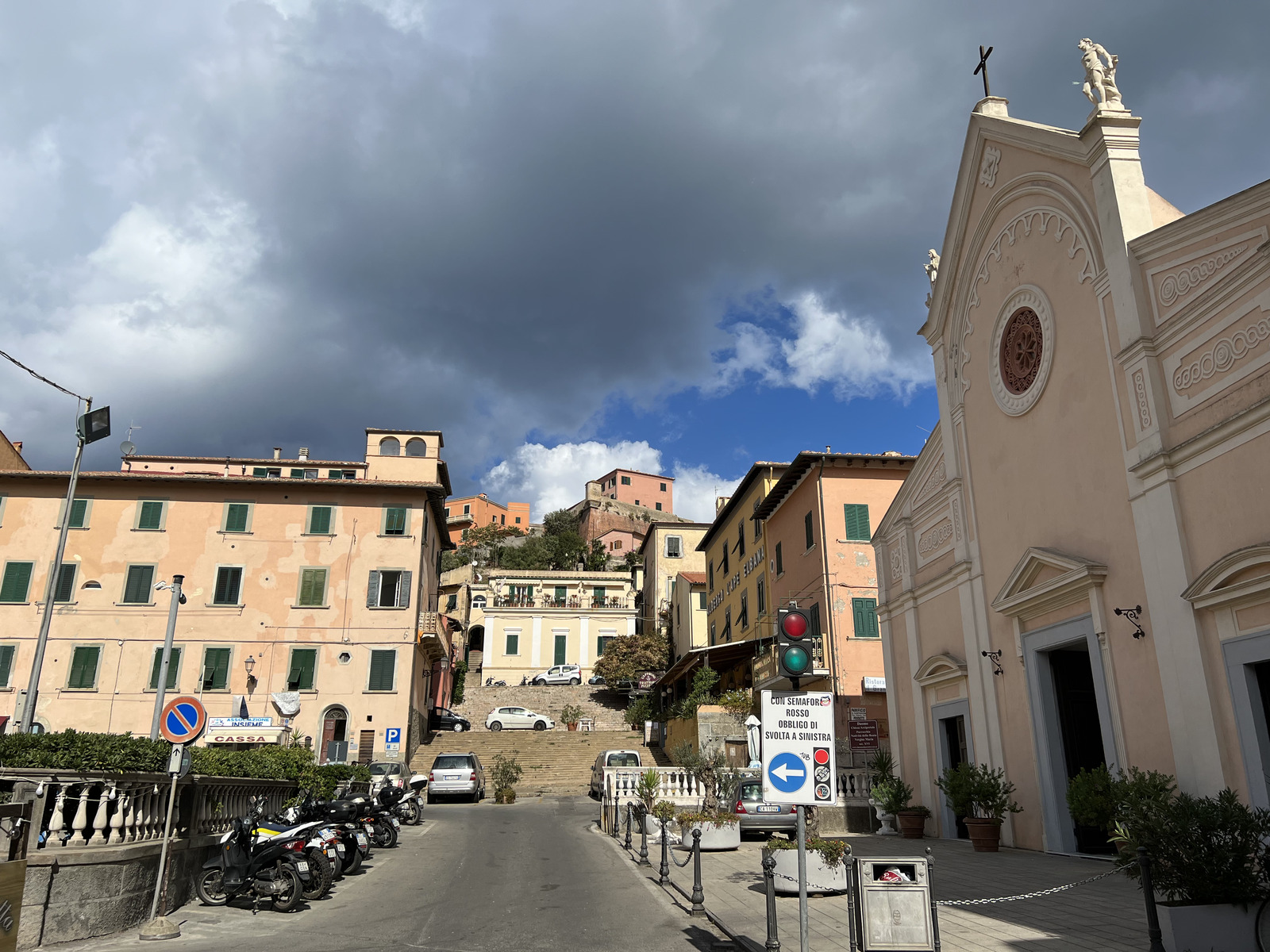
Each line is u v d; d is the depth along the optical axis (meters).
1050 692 14.89
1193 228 11.67
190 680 33.66
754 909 10.55
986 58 17.89
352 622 35.00
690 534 62.34
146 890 10.27
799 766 7.34
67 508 21.70
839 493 29.66
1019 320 16.20
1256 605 10.29
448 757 30.27
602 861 15.31
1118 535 12.88
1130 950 7.75
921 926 7.46
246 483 35.81
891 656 21.17
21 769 9.56
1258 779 10.11
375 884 13.10
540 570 66.12
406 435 40.47
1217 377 11.16
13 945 6.54
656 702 48.91
